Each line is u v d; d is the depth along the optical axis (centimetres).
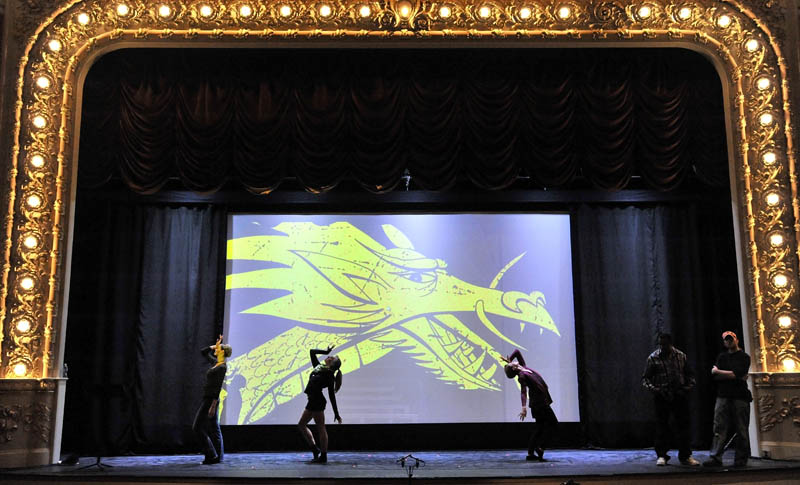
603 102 923
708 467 735
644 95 929
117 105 924
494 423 973
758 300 859
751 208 877
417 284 1002
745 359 742
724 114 929
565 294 1002
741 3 895
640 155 923
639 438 955
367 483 673
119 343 963
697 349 973
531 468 747
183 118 916
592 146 917
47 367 829
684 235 1005
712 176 926
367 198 1006
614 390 966
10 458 786
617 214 1010
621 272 996
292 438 966
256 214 1014
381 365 984
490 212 1016
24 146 858
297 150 914
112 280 978
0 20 875
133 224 995
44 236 851
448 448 966
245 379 977
